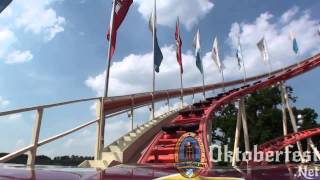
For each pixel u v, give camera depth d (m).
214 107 40.94
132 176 8.45
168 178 8.34
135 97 33.53
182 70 58.78
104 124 21.94
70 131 16.11
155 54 46.25
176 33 58.84
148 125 35.03
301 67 55.19
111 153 21.84
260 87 51.28
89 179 8.30
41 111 14.31
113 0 25.72
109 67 24.73
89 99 19.31
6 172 8.62
